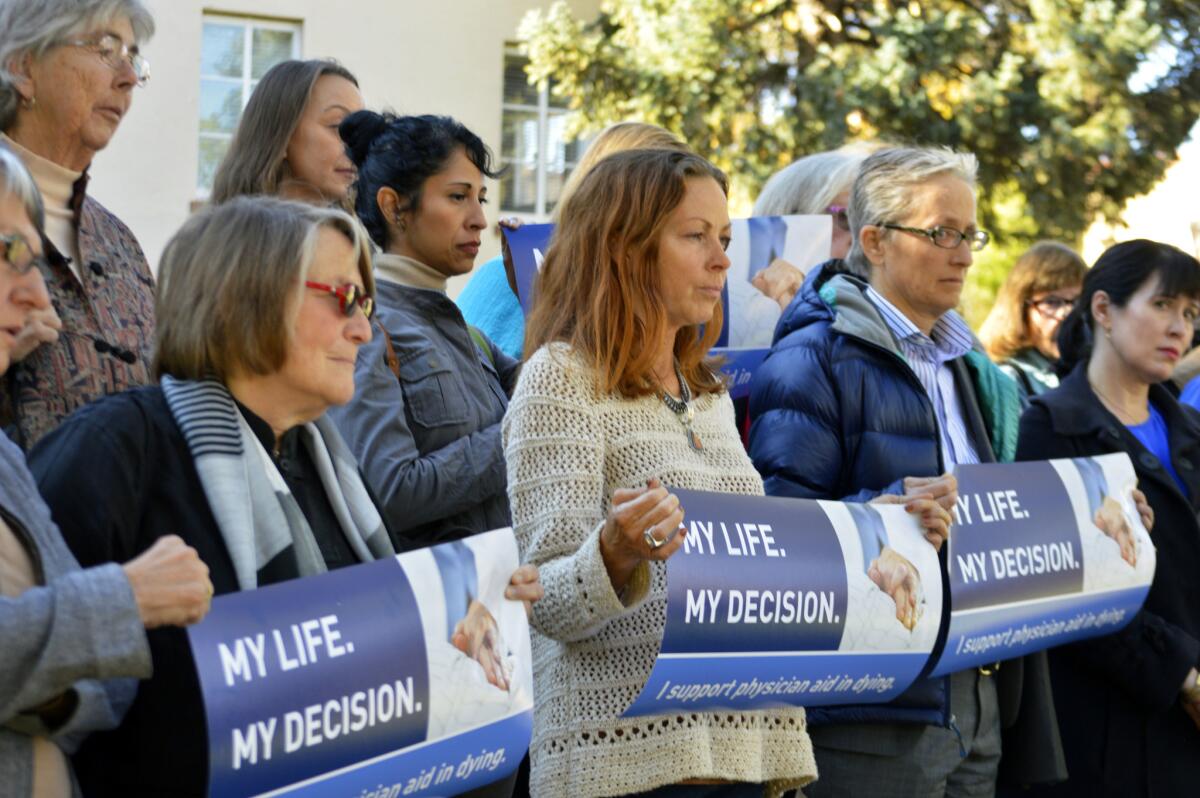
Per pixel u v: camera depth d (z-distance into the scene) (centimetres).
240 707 204
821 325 364
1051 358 584
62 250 311
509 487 284
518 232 400
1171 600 406
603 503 283
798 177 490
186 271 234
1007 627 345
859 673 302
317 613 217
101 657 193
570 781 272
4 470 208
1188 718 405
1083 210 1286
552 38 1286
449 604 236
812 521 296
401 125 368
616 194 292
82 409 228
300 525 238
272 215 236
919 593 311
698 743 278
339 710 216
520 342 421
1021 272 587
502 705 241
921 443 357
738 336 421
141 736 216
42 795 204
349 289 238
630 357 288
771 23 1291
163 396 232
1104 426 414
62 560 208
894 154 385
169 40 1393
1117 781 401
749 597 277
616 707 274
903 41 1244
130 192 1388
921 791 347
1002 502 351
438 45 1495
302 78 402
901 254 376
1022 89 1265
